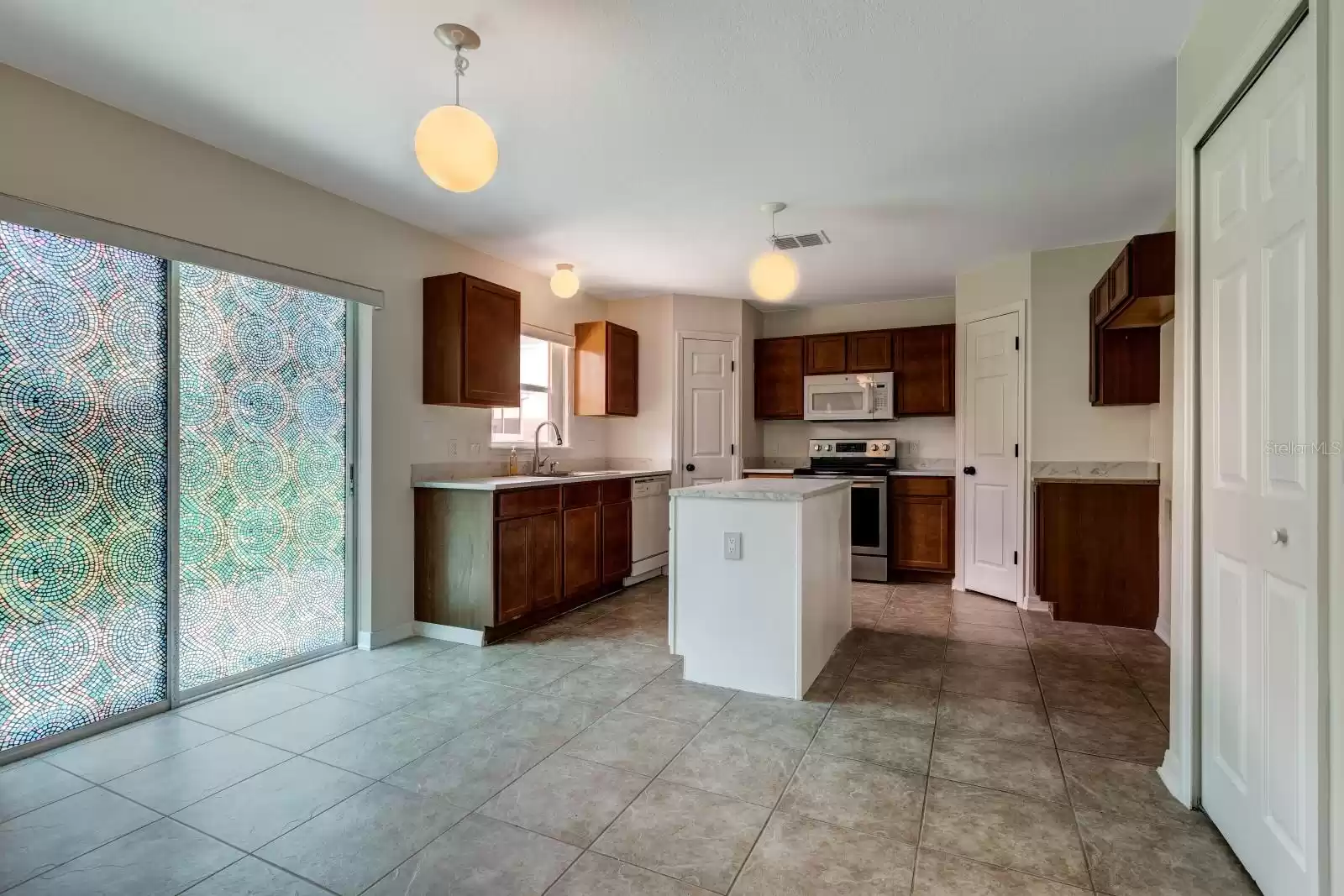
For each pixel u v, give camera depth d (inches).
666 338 210.4
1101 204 128.7
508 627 142.7
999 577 172.9
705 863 63.6
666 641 137.6
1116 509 148.5
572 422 200.4
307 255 117.6
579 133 99.3
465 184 73.3
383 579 134.3
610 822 70.7
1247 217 62.2
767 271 120.2
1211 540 70.2
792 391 225.9
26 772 81.2
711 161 109.4
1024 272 162.6
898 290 203.5
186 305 103.8
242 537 112.6
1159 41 76.5
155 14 70.3
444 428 149.4
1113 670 118.8
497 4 69.2
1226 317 67.1
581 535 162.9
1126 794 76.2
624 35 75.0
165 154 96.1
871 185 119.3
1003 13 71.6
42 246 86.5
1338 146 46.4
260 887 60.3
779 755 86.1
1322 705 48.1
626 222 139.0
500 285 167.6
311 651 124.3
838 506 131.6
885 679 114.3
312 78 83.5
